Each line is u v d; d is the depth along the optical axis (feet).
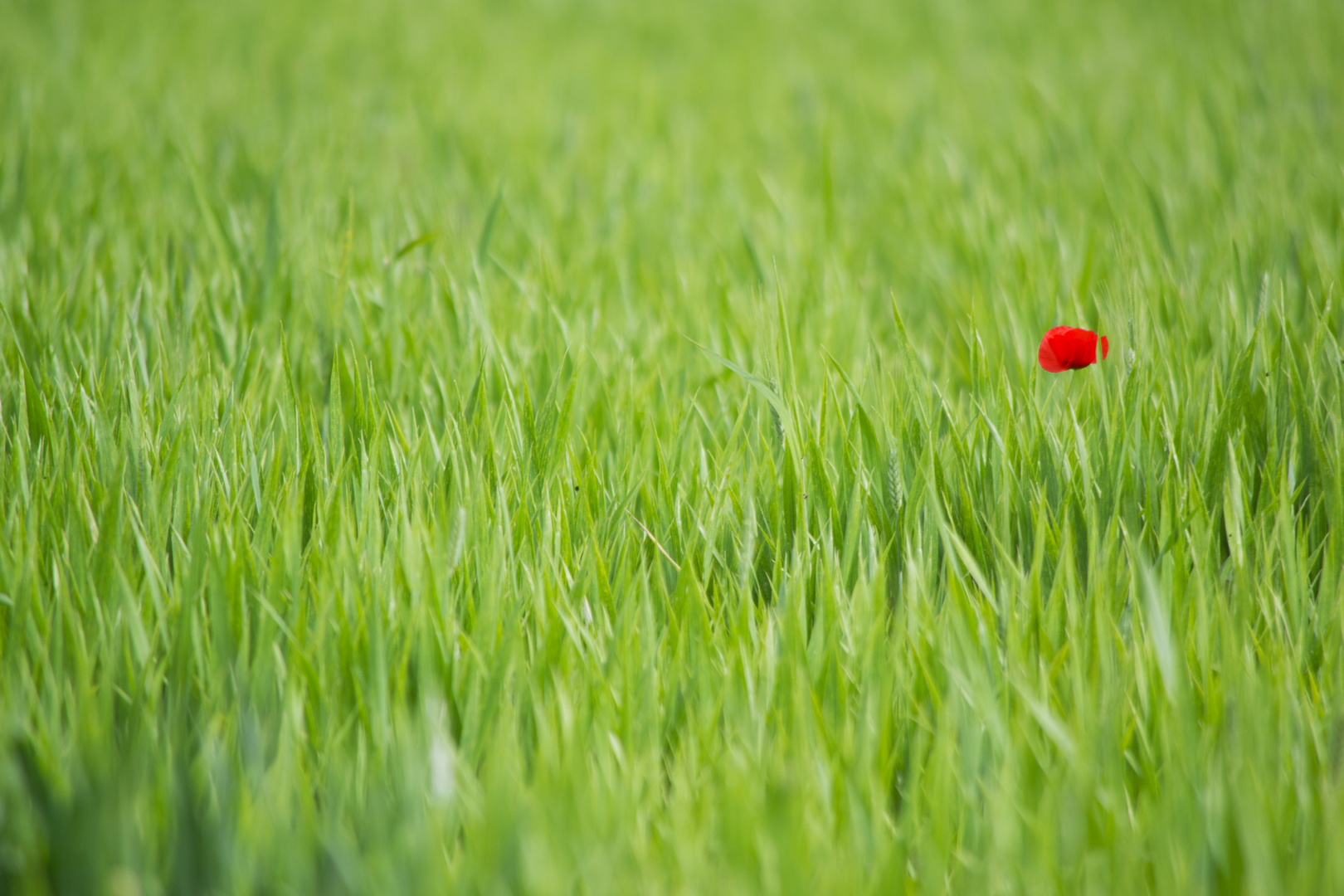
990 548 17.20
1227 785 16.25
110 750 16.26
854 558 17.12
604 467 17.67
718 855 16.15
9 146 21.98
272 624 16.56
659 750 16.43
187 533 17.20
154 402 17.78
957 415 17.75
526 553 17.06
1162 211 20.13
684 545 17.20
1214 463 17.46
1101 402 17.60
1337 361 17.67
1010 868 16.08
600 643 16.76
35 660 16.66
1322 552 17.22
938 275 19.81
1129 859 16.06
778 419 17.69
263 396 18.06
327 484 17.29
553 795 16.19
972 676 16.43
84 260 19.26
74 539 16.94
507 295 19.26
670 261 19.94
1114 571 16.96
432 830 16.03
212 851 16.10
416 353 18.39
